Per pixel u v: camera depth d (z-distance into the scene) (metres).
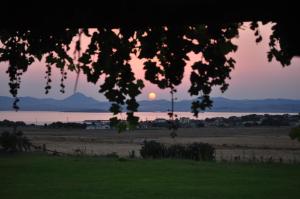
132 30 2.52
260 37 3.80
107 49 4.02
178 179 18.53
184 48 3.68
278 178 18.73
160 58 3.84
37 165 23.16
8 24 2.48
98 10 2.36
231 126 119.94
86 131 91.31
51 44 3.68
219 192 15.42
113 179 18.52
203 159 27.20
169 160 25.50
